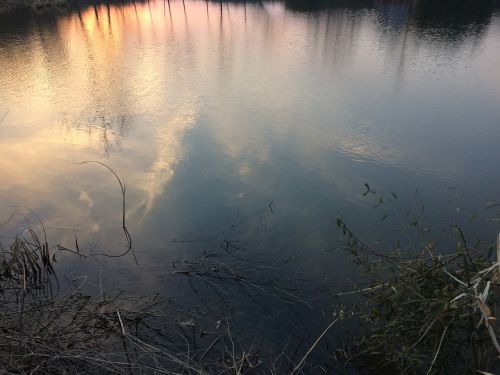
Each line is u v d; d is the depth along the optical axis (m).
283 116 10.26
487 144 8.89
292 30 25.30
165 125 9.50
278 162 7.87
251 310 4.39
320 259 5.22
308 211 6.29
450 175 7.53
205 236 5.63
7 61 15.52
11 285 4.61
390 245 5.46
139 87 12.44
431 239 5.54
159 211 6.15
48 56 16.61
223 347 3.92
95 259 5.10
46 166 7.34
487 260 3.47
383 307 3.87
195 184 6.96
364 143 8.82
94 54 17.25
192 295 4.55
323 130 9.45
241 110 10.59
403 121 10.12
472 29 25.62
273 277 4.88
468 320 3.23
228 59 16.55
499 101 11.76
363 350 3.93
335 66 15.71
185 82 13.05
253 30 25.20
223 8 38.66
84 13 32.06
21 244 4.79
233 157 8.00
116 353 3.69
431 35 23.34
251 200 6.55
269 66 15.46
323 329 4.19
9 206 5.91
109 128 9.24
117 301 4.40
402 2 39.06
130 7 38.41
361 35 23.34
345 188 7.00
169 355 3.54
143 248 5.33
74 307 4.23
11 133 8.82
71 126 9.32
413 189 7.03
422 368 3.62
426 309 3.33
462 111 10.91
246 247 5.42
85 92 11.91
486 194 6.92
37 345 3.38
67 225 5.72
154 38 21.78
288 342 4.03
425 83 13.57
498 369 3.31
